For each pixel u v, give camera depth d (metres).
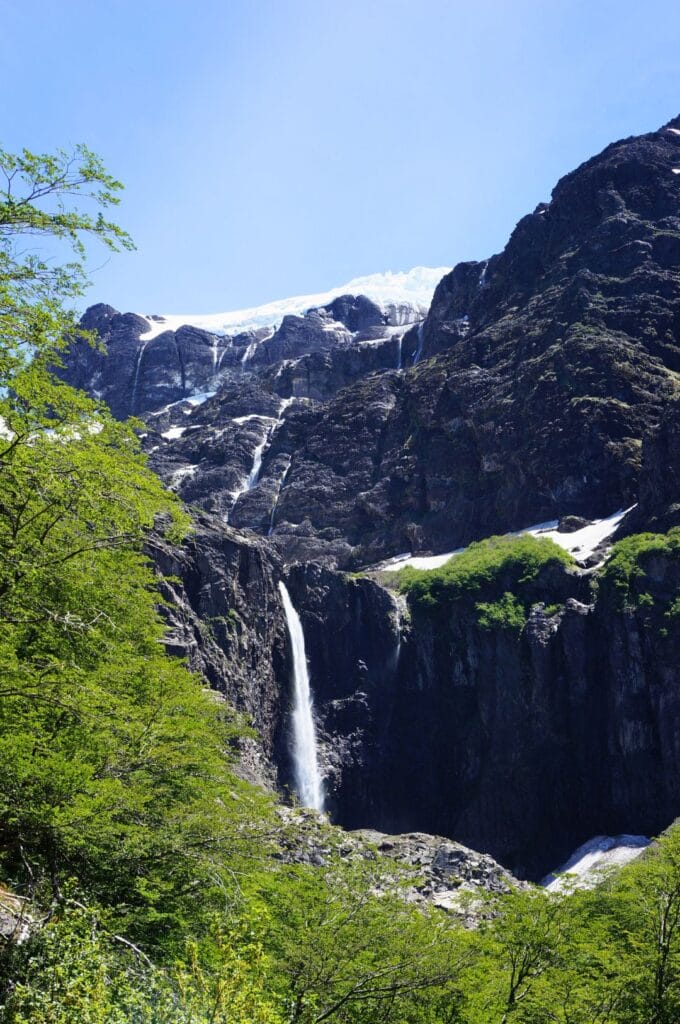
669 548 97.44
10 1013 14.54
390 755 100.38
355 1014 23.77
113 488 23.52
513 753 96.62
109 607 25.89
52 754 20.23
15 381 21.39
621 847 85.06
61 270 20.73
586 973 32.44
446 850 58.94
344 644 103.81
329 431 163.12
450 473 142.00
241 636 89.56
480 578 106.56
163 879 22.31
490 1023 28.17
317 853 32.00
